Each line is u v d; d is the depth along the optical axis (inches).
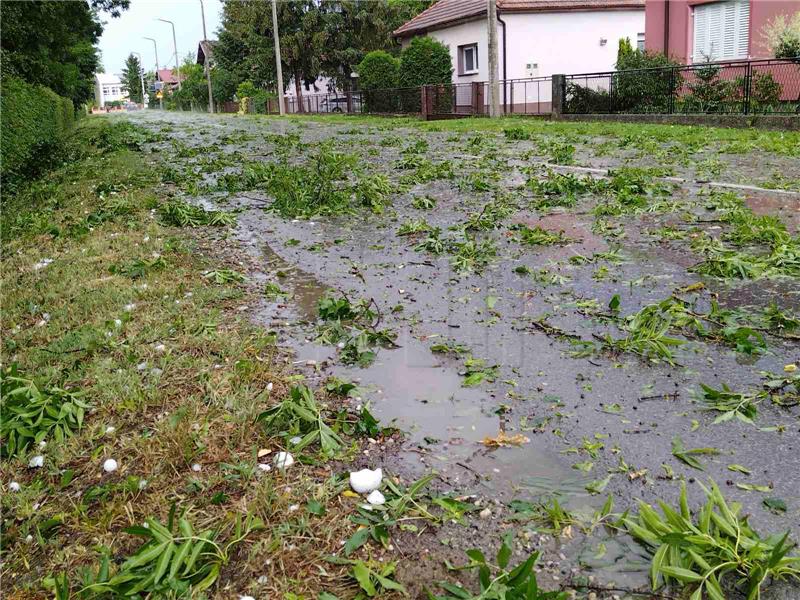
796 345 139.6
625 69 768.9
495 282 189.0
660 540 81.8
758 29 711.1
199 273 206.5
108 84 5969.5
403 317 167.0
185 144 597.0
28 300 188.4
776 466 99.8
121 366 140.6
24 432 114.1
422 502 95.1
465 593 75.9
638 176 328.8
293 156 482.6
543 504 93.7
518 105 1054.4
